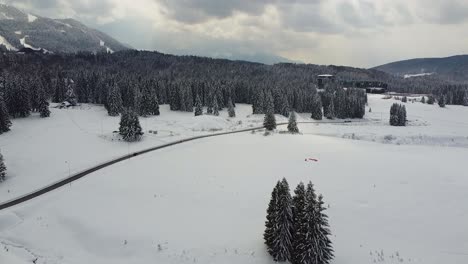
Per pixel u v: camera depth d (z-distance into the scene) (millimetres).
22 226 31641
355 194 37125
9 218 33188
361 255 25078
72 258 26188
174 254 25500
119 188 40656
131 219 31719
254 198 36344
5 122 76312
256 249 25844
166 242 27234
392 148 67688
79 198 37812
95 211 33875
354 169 47125
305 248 23125
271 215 24938
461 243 26625
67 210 34438
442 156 60531
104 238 28500
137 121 73625
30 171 51312
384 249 25906
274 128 87438
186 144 68938
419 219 30844
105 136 75938
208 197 36906
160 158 56781
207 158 55500
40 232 30469
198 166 50375
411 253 25328
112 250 26906
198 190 39250
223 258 24781
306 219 23547
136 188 40406
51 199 38562
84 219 32062
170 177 44688
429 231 28656
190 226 29938
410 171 45844
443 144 83438
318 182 41531
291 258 24234
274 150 60062
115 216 32500
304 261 23047
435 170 46438
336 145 66062
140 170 49062
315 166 48969
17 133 75875
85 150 64250
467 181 41312
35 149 63344
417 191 37812
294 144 65188
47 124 86938
